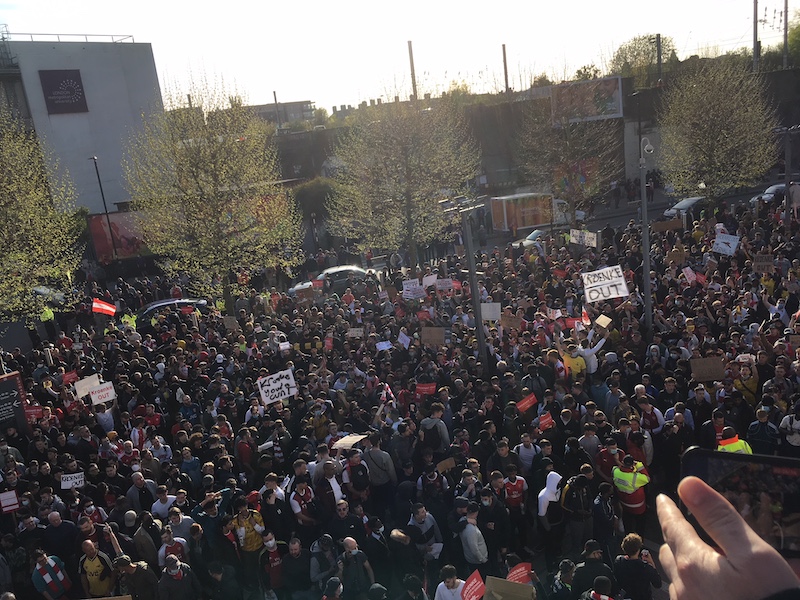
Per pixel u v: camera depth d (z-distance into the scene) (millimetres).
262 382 13305
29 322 25797
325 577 8805
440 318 18531
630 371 12891
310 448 11648
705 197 33750
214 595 9312
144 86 53656
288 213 29438
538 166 40750
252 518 9703
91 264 37969
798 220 25547
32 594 10016
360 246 33344
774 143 37469
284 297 23891
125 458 12383
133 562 9070
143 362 17391
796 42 64938
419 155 30062
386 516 11172
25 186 25578
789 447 10383
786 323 15305
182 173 25656
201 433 12297
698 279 17984
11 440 13773
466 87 51375
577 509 9328
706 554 964
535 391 12945
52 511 10305
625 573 7730
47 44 49531
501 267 24109
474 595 7789
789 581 889
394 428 12047
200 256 25969
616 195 46062
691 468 1464
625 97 47062
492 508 9461
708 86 33281
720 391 11828
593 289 15594
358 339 17062
